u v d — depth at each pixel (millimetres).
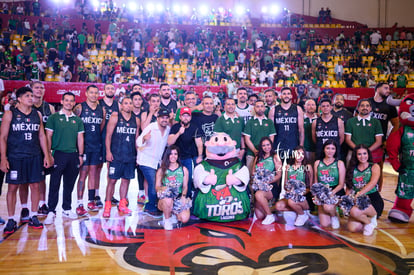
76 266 3068
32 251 3389
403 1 20766
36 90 4426
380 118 5086
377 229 4250
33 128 3969
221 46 17391
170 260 3217
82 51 15188
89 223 4305
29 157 3945
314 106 5398
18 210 4895
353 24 21094
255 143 4977
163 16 19422
